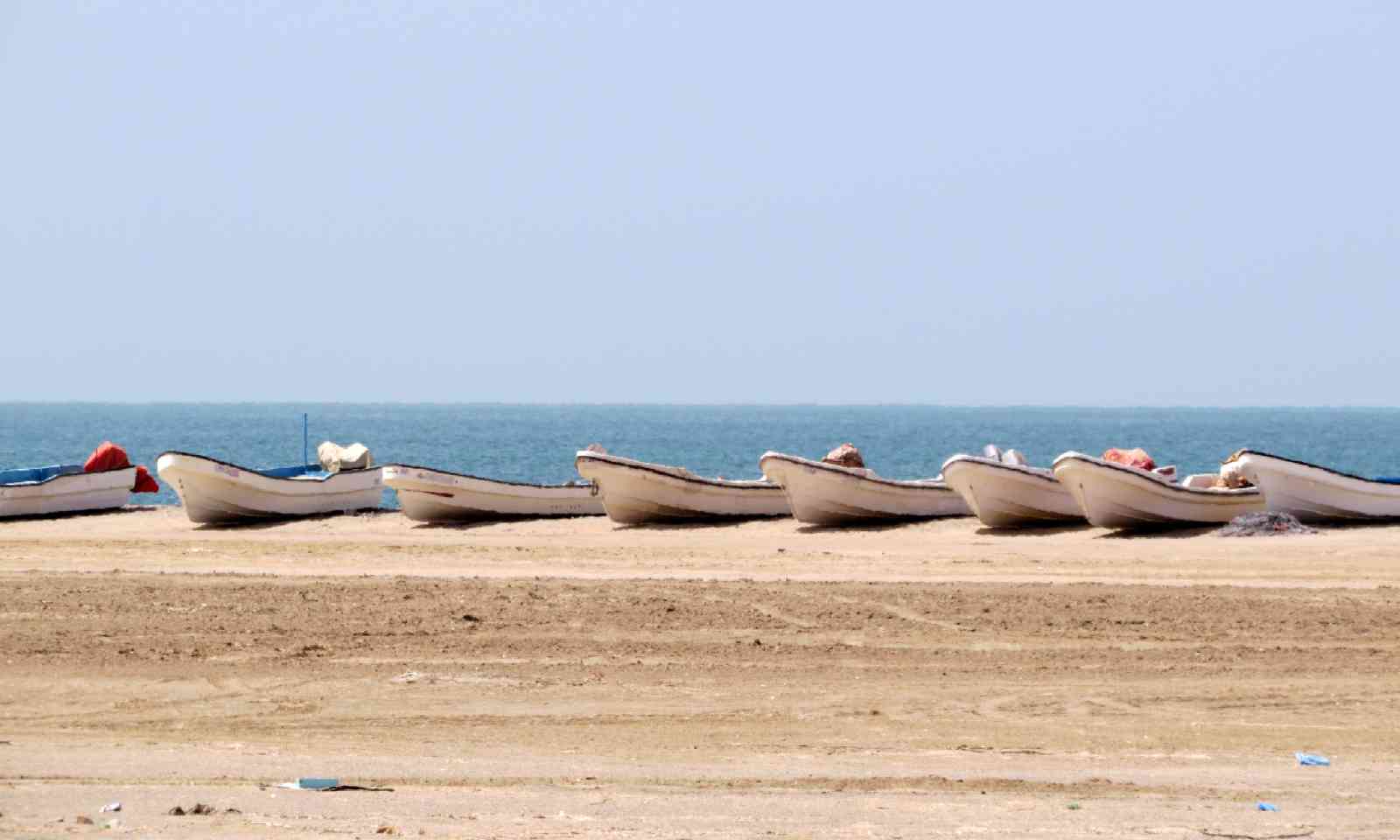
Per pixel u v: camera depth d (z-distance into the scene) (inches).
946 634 1868.8
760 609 2044.8
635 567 2544.3
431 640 1830.7
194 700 1519.4
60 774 1192.2
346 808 1066.7
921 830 1017.5
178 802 1083.9
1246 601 2091.5
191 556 2736.2
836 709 1480.1
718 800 1107.9
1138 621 1950.1
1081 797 1130.0
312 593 2167.8
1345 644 1801.2
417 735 1366.9
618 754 1285.7
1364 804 1112.8
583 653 1755.7
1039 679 1619.1
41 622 1927.9
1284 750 1315.2
